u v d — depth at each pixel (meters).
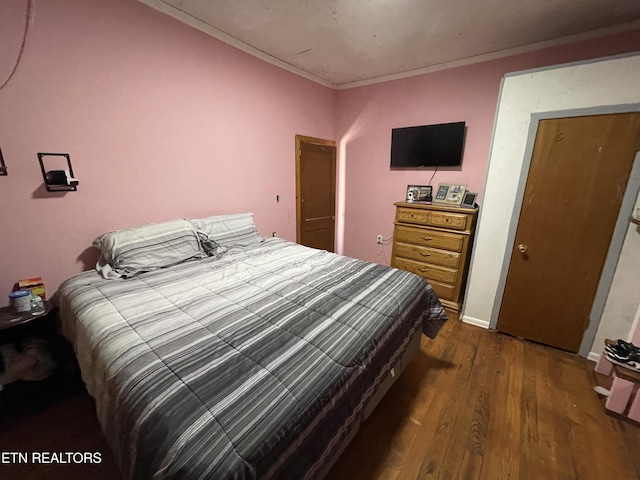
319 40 2.53
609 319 2.09
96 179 1.92
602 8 1.95
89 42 1.76
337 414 1.04
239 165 2.81
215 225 2.47
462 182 3.12
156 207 2.26
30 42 1.57
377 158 3.70
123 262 1.83
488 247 2.49
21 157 1.62
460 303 2.93
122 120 1.98
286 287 1.72
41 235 1.75
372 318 1.41
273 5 2.01
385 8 2.02
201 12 2.13
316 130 3.65
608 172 1.92
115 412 0.95
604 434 1.54
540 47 2.48
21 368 1.57
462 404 1.73
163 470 0.72
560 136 2.03
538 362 2.14
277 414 0.85
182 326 1.27
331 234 4.18
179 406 0.84
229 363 1.03
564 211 2.11
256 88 2.82
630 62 1.75
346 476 1.31
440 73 3.05
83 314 1.38
